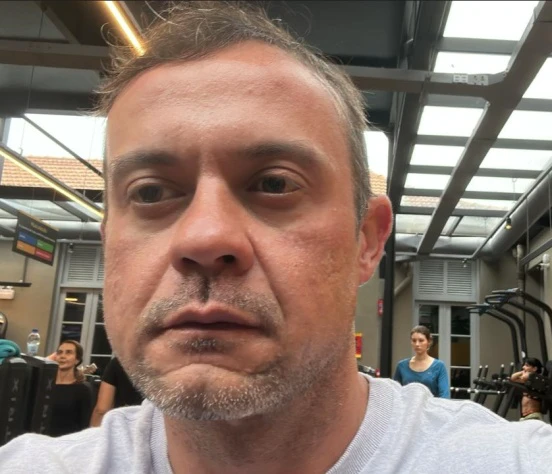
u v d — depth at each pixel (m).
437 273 9.14
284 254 0.68
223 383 0.62
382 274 7.55
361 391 0.85
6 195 7.15
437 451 0.78
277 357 0.64
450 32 3.73
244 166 0.70
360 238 0.86
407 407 0.85
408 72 3.85
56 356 3.44
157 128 0.73
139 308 0.69
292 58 0.79
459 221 7.94
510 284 8.65
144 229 0.73
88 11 3.90
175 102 0.73
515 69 3.64
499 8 3.41
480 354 8.83
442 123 4.93
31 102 5.76
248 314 0.64
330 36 4.68
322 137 0.76
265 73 0.74
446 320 9.07
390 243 7.47
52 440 0.97
